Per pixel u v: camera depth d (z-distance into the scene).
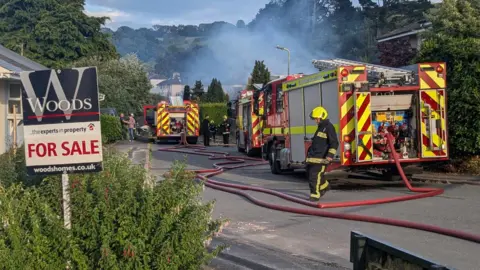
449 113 14.51
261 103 18.83
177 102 35.59
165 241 4.89
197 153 25.81
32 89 5.15
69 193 5.06
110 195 5.00
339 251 7.66
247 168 19.38
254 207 11.38
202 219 5.31
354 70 12.19
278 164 17.11
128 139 36.47
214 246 7.95
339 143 12.23
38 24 47.16
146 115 40.97
